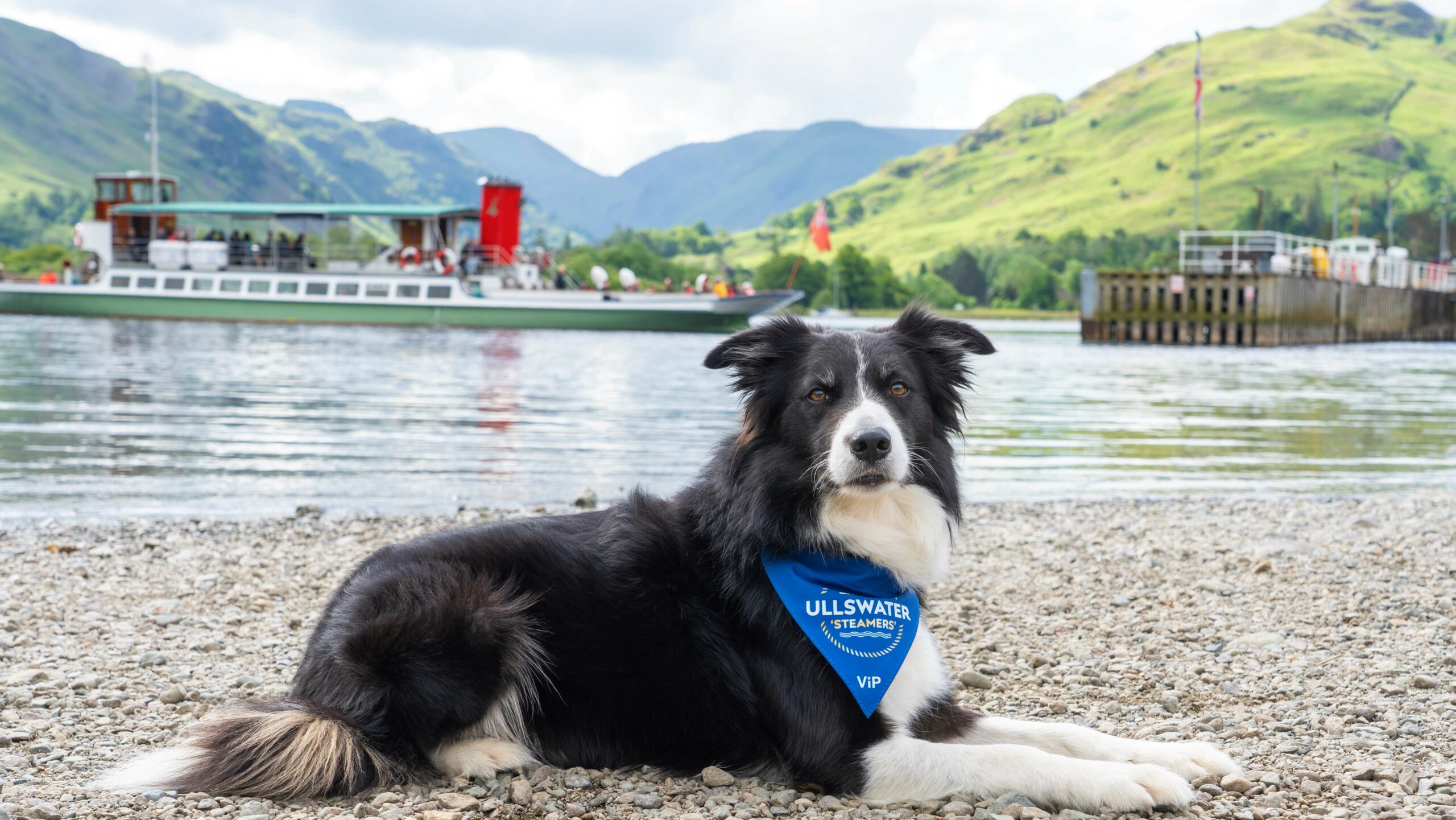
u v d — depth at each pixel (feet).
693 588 5.41
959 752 5.15
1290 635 7.08
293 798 5.02
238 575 8.32
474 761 5.19
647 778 5.28
